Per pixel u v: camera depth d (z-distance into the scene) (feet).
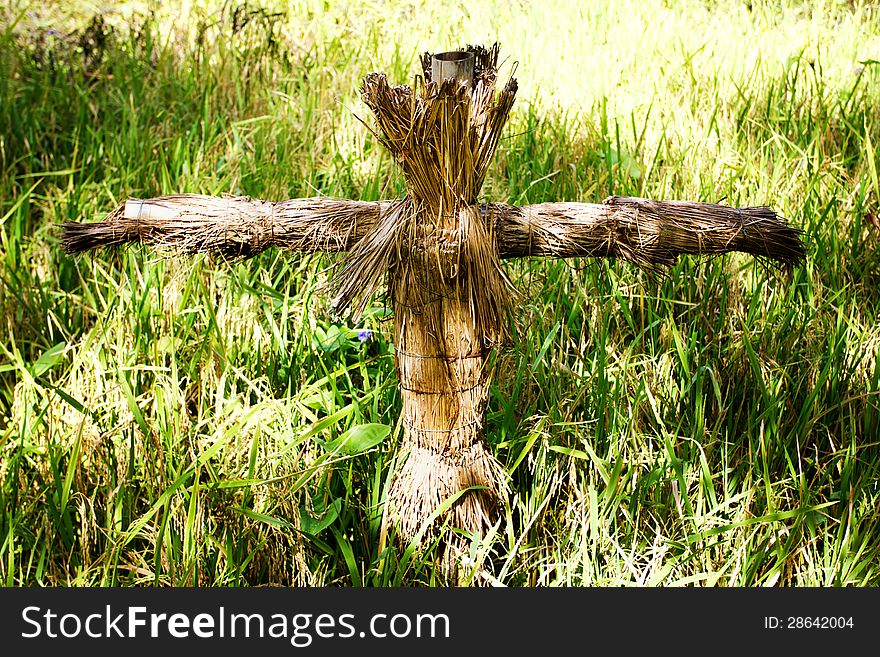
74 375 11.09
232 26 18.58
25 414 10.24
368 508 9.98
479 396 9.22
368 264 8.71
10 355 10.92
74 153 14.78
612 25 20.12
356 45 18.94
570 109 16.80
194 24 19.54
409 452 9.55
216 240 8.99
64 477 10.18
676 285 12.28
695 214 8.99
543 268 12.62
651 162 15.34
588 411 10.85
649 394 10.85
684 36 19.40
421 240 8.51
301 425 10.63
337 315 9.02
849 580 9.39
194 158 15.07
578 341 11.96
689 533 9.86
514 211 8.94
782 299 12.29
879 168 14.96
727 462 10.30
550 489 10.30
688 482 10.28
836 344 11.41
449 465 9.32
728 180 14.33
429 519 9.27
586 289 12.32
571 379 11.21
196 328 12.06
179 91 16.79
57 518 9.70
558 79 17.81
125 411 10.76
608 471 10.02
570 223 8.92
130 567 9.54
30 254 13.44
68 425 10.52
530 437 9.86
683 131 15.93
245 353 11.67
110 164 15.08
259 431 9.90
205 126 15.46
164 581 9.48
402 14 20.58
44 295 12.57
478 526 9.55
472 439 9.34
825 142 15.61
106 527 9.96
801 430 10.68
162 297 12.22
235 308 12.00
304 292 12.32
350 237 9.00
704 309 12.24
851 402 11.12
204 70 17.57
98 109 16.52
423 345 8.91
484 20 20.22
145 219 8.99
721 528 9.34
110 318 11.81
